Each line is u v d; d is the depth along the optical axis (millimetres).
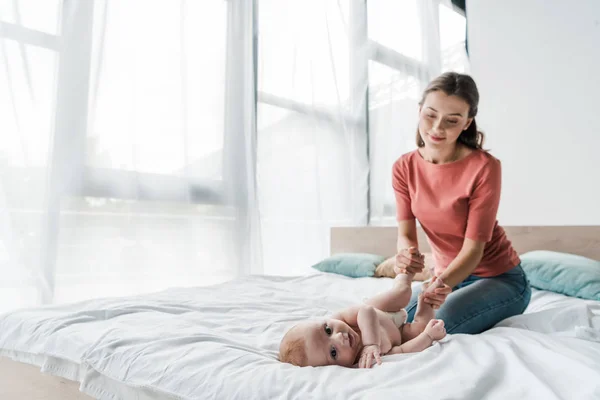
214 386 788
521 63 2826
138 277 2295
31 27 2008
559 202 2639
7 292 1894
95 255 2162
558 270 1981
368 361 946
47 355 1049
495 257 1380
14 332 1188
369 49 3654
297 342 1013
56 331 1125
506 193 2834
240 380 787
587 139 2559
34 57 2012
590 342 1044
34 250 1964
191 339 1013
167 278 2430
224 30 2793
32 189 1977
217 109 2730
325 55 3408
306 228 3211
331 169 3412
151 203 2398
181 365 861
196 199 2604
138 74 2379
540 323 1266
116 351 952
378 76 3689
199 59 2674
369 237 3066
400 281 1262
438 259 1519
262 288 1999
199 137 2650
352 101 3578
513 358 870
